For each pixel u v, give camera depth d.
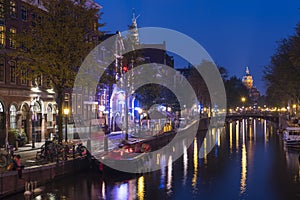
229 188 27.83
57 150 28.92
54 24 31.95
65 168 28.22
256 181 30.19
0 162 25.50
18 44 32.94
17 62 38.62
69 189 25.72
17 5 42.06
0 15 32.16
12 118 42.00
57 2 32.25
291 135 50.31
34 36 32.59
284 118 83.56
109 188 26.86
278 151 48.38
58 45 31.50
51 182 26.67
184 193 26.33
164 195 25.58
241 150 50.06
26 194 23.34
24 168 24.53
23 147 39.25
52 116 49.25
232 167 36.59
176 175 32.53
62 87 32.38
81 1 33.94
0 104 40.19
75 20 32.91
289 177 31.61
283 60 57.19
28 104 44.47
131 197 24.88
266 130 89.19
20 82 43.19
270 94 91.38
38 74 32.66
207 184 29.05
